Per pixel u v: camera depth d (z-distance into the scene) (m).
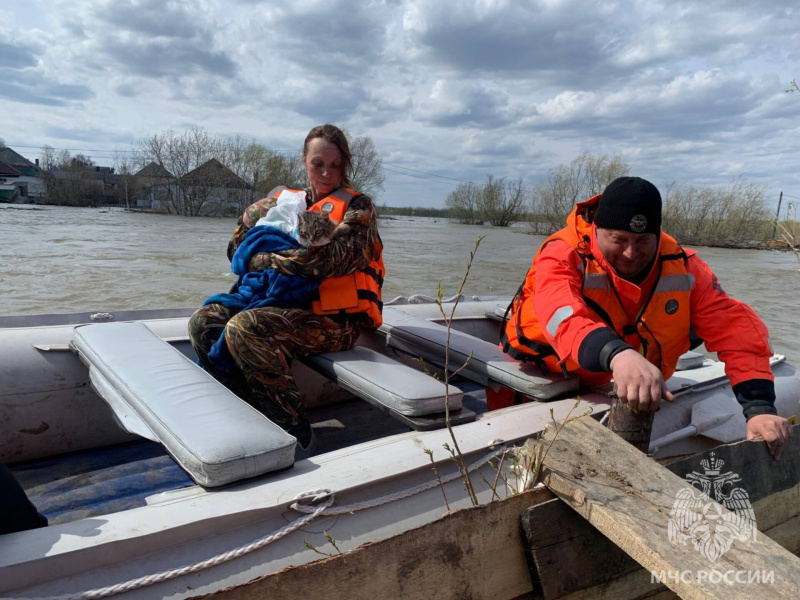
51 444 2.46
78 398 2.48
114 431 2.57
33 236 19.81
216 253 15.98
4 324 2.80
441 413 2.01
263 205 2.72
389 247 23.77
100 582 1.20
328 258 2.29
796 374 3.00
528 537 1.45
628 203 1.89
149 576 1.22
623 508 1.38
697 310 2.11
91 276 10.80
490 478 1.78
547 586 1.43
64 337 2.54
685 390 2.49
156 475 2.21
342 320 2.44
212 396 1.81
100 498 2.04
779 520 1.93
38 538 1.22
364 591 1.24
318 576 1.19
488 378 2.47
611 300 2.04
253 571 1.33
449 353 2.64
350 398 3.23
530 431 1.96
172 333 2.84
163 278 10.91
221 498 1.43
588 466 1.53
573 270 2.03
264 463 1.54
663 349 2.11
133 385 1.88
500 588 1.44
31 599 1.13
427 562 1.33
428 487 1.66
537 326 2.27
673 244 2.10
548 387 2.24
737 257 26.30
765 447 1.90
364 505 1.54
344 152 2.57
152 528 1.28
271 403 2.27
